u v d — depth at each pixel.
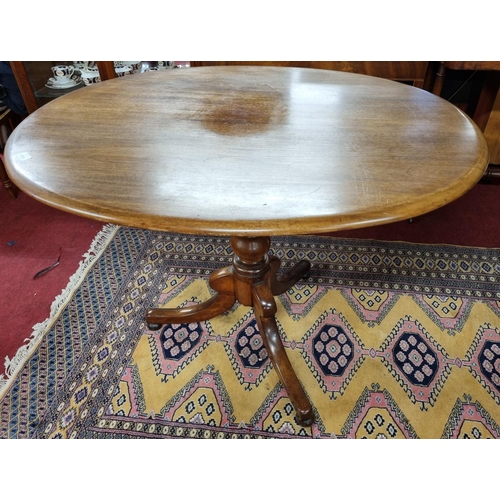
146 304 1.30
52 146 0.73
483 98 1.75
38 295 1.34
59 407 1.02
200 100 0.94
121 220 0.56
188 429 0.98
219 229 0.54
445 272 1.39
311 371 1.09
